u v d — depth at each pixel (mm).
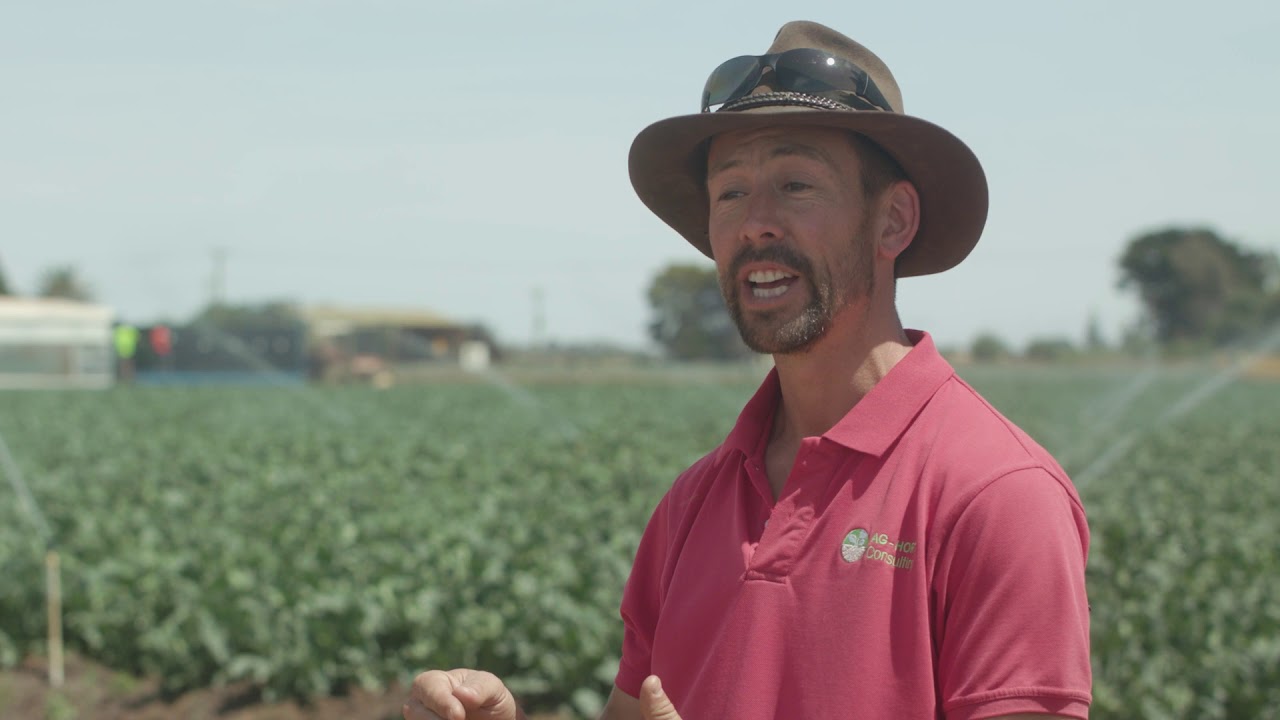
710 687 2072
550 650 7445
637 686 2510
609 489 14195
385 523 10094
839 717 1934
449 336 75750
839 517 2047
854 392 2219
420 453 19719
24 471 15367
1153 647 7141
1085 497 13586
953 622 1928
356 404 36062
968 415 2084
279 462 17078
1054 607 1858
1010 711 1823
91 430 24766
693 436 23094
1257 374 68312
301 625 7652
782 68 2211
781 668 2012
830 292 2152
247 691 7715
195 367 57625
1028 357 77812
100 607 8648
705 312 72812
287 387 50000
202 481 15477
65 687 7965
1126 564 9242
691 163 2555
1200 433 26531
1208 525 11570
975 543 1919
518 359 81250
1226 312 94375
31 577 8992
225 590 8000
